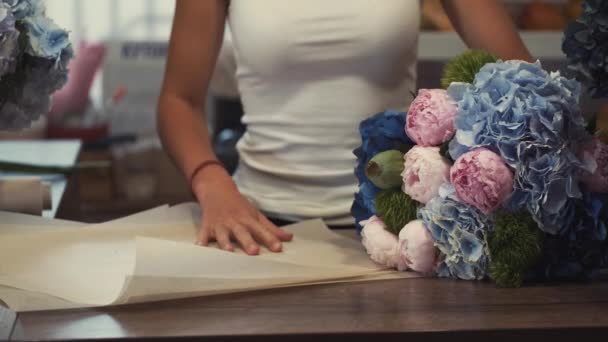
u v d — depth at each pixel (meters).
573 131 1.20
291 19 1.53
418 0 1.61
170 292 1.14
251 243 1.32
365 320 1.07
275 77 1.58
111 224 1.48
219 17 1.59
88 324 1.06
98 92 3.86
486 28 1.58
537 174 1.18
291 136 1.60
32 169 1.91
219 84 3.30
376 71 1.57
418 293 1.19
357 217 1.38
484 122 1.20
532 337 1.05
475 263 1.23
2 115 1.46
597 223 1.21
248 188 1.67
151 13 3.75
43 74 1.44
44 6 1.45
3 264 1.26
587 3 1.27
